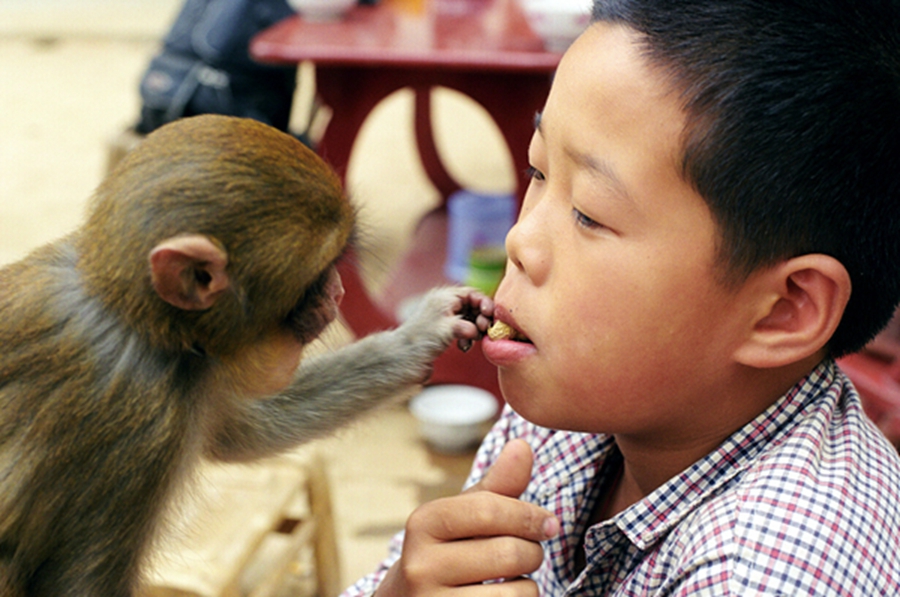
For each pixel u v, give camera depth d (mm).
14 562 1798
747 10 1285
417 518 1515
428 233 6391
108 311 1767
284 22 5566
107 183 1754
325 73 4742
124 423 1750
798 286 1337
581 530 1715
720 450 1459
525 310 1458
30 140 9438
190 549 3004
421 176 8648
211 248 1585
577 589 1589
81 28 13797
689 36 1289
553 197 1426
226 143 1677
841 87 1270
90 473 1754
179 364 1813
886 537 1307
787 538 1255
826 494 1298
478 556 1453
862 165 1296
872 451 1425
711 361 1389
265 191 1680
